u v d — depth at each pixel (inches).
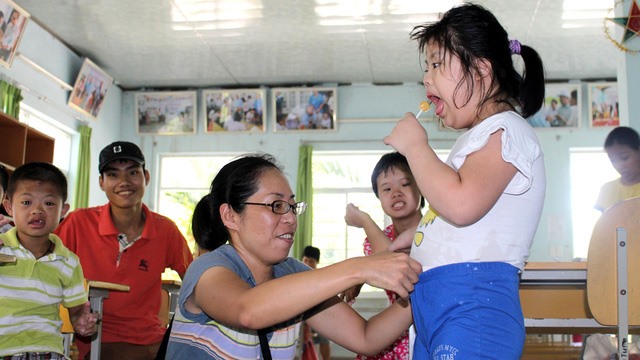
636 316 80.5
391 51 356.2
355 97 408.5
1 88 284.4
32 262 97.7
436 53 61.0
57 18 319.3
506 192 57.0
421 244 60.6
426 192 55.1
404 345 102.1
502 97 60.5
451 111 61.4
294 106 404.2
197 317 61.9
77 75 357.7
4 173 128.5
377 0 300.7
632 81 208.2
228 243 66.9
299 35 338.6
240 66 382.0
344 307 68.0
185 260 143.3
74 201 354.3
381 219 405.1
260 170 64.0
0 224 107.0
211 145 412.2
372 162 410.0
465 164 56.1
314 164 412.2
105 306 130.9
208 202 66.7
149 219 138.1
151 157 415.5
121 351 130.3
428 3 301.6
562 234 380.5
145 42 348.5
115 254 133.6
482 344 54.2
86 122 369.4
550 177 386.6
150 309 136.6
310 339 224.4
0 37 276.5
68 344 116.7
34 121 331.6
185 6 307.9
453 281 56.7
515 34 333.7
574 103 386.3
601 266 80.8
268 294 52.6
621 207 80.5
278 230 62.9
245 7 308.5
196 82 410.3
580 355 122.1
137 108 415.2
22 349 93.7
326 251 404.5
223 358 61.6
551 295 88.6
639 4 207.5
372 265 52.7
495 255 56.6
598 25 318.7
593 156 392.2
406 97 404.2
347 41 344.5
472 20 60.0
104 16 317.7
